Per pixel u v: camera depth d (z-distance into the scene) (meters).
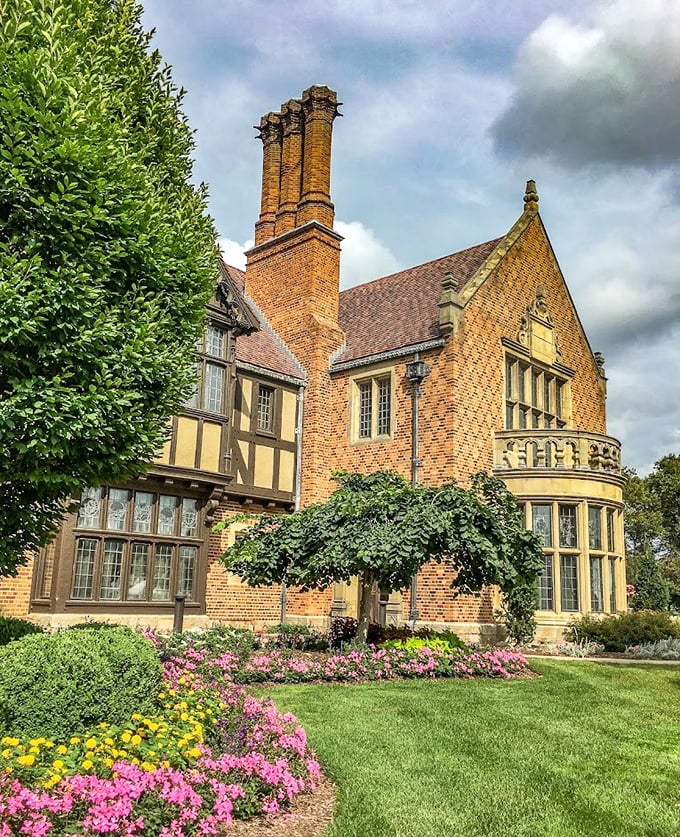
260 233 22.16
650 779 6.48
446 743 7.34
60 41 7.48
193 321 8.98
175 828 4.42
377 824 5.15
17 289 6.61
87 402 6.98
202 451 16.00
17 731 5.25
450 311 17.00
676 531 41.00
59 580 13.49
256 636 14.23
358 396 19.14
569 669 12.48
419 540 10.77
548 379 20.53
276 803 5.27
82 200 6.96
